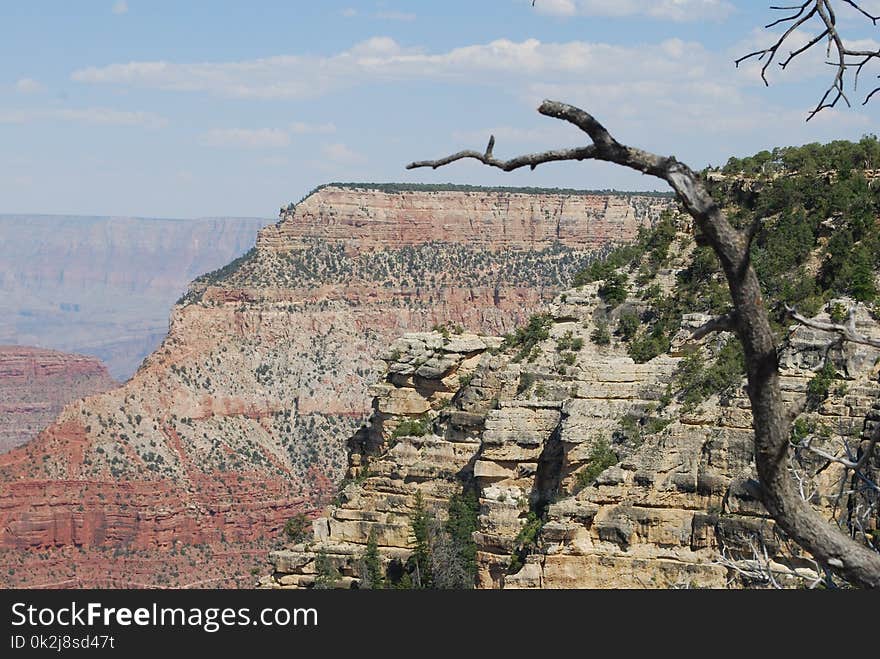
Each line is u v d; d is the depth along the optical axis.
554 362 100.12
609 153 24.03
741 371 83.94
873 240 92.56
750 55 25.88
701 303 99.12
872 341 25.31
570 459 87.62
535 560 82.19
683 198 23.98
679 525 79.94
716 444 80.50
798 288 90.06
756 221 24.16
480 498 92.75
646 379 89.81
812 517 24.78
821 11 25.28
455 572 94.88
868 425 72.00
